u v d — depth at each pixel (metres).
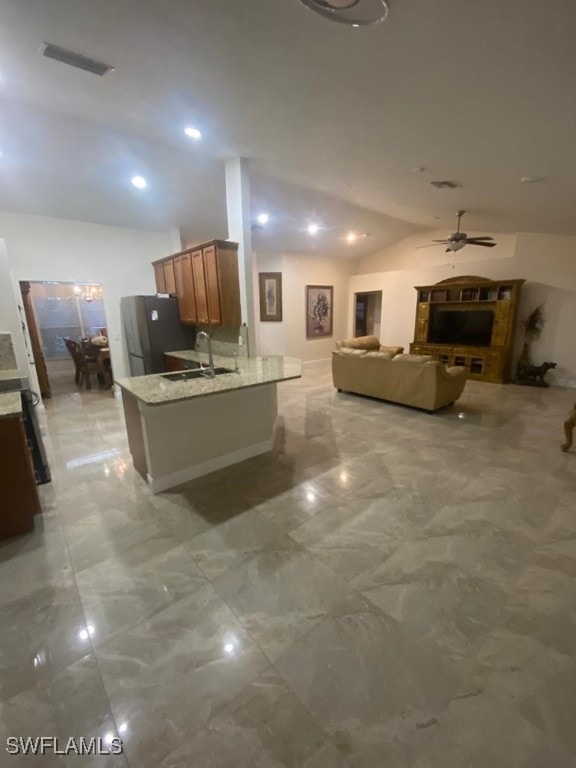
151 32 1.74
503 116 2.08
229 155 3.70
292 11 1.42
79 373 6.66
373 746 1.21
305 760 1.17
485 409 4.96
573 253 5.91
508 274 6.60
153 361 5.15
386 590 1.86
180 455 2.94
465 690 1.38
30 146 3.54
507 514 2.49
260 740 1.23
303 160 3.51
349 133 2.64
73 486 2.95
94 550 2.18
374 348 7.37
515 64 1.58
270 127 2.75
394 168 3.34
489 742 1.21
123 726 1.28
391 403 5.32
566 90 1.71
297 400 5.54
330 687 1.39
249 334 4.22
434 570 1.99
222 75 2.05
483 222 5.91
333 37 1.55
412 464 3.28
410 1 1.25
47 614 1.74
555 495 2.72
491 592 1.84
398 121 2.33
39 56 2.11
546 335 6.32
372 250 8.52
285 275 7.69
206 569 2.02
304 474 3.10
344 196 4.99
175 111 2.72
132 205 4.96
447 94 1.92
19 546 2.22
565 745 1.20
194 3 1.47
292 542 2.23
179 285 5.04
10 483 2.25
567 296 6.04
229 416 3.20
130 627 1.66
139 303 4.95
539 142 2.36
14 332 3.74
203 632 1.63
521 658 1.50
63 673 1.46
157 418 2.75
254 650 1.55
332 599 1.81
